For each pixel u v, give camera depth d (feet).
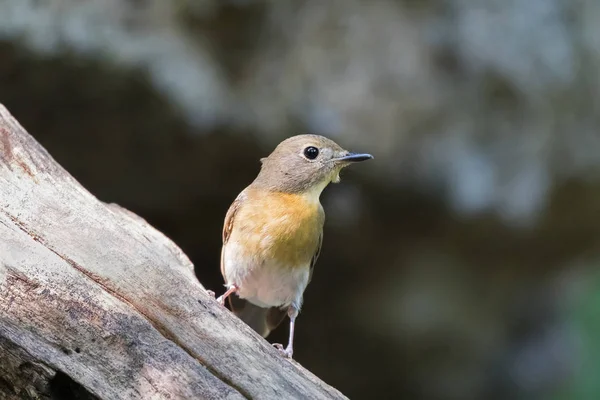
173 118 39.91
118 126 40.68
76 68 37.27
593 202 49.01
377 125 43.01
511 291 54.44
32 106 39.37
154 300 19.08
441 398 52.70
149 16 38.50
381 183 44.47
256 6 40.68
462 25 45.27
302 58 42.16
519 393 55.01
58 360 17.43
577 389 57.67
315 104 42.09
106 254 19.27
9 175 19.67
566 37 47.73
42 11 36.52
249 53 41.19
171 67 38.73
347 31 43.06
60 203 19.74
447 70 44.78
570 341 60.18
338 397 19.34
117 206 21.86
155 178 44.86
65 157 42.83
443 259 51.31
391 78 43.45
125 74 37.76
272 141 41.88
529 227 47.42
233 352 19.04
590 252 55.42
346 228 47.42
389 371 52.80
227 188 45.96
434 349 52.16
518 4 46.70
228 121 40.52
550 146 46.16
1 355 17.40
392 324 51.60
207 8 39.63
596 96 48.11
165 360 17.97
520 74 45.60
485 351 53.26
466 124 44.70
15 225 18.99
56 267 18.47
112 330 17.99
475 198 44.78
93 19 37.22
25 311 17.83
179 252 20.47
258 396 18.70
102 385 17.53
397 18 44.16
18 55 36.27
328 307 52.47
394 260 50.83
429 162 44.11
